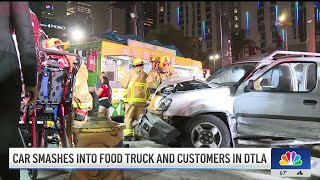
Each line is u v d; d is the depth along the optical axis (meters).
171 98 5.73
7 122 2.09
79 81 4.79
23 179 4.24
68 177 3.43
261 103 5.37
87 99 4.77
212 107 5.47
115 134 3.30
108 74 8.72
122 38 10.21
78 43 8.91
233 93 5.56
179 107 5.58
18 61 2.20
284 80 5.51
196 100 5.57
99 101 7.29
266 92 5.41
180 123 5.74
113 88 8.80
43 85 4.23
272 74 6.12
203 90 5.72
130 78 7.61
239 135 5.46
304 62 5.43
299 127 5.18
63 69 4.45
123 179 3.43
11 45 2.12
